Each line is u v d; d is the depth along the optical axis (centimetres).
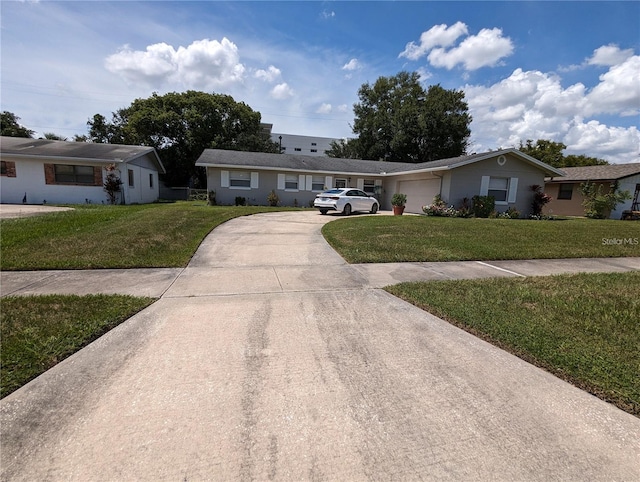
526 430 207
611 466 179
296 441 194
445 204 1580
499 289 488
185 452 183
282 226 1106
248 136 3531
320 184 2166
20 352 279
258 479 168
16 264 555
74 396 229
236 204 2011
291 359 287
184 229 913
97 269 561
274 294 461
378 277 561
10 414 209
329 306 419
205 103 3384
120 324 349
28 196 1820
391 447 191
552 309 408
